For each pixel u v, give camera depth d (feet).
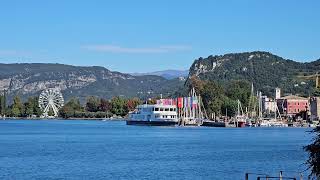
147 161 448.24
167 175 363.15
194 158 476.13
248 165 420.77
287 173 370.12
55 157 483.10
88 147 608.19
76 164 424.05
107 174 366.02
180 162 441.27
